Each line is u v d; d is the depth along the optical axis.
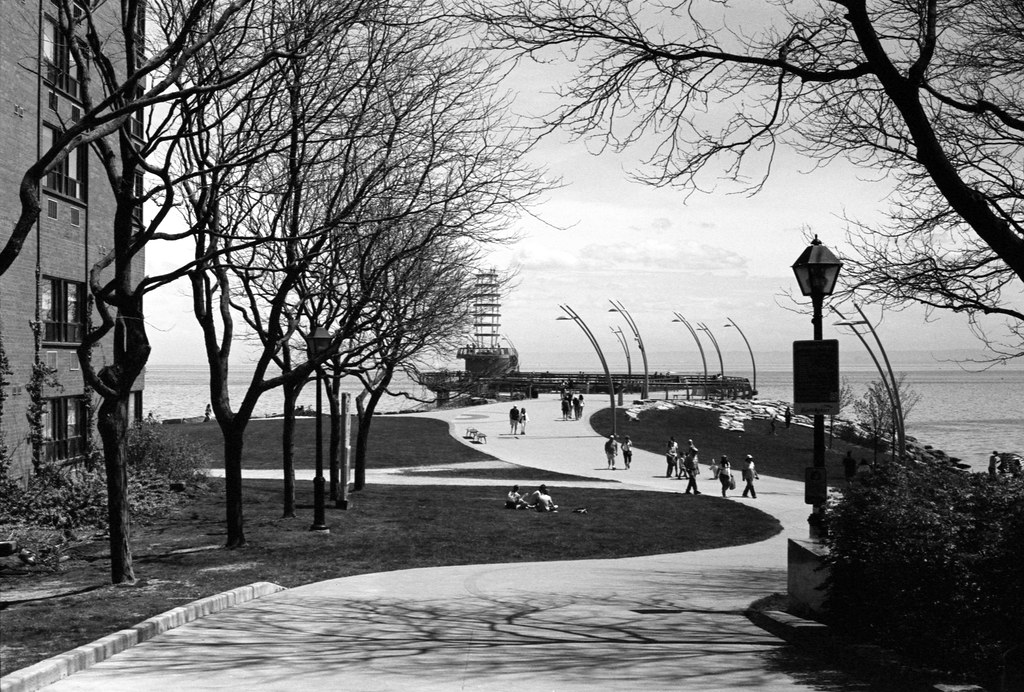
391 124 19.28
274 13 15.51
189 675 8.90
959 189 9.70
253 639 10.88
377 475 43.78
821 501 12.38
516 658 9.66
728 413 84.06
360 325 20.98
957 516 9.12
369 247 21.19
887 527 9.46
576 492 37.78
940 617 8.49
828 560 10.33
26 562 17.67
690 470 39.12
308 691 8.15
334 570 17.84
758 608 12.62
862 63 9.84
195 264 14.94
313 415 74.25
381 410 98.12
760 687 8.24
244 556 18.91
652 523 28.95
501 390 117.06
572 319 68.25
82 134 13.51
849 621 10.06
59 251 29.92
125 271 14.73
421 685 8.38
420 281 28.86
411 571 18.08
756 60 10.31
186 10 17.17
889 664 8.50
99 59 15.60
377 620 12.29
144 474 28.67
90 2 15.66
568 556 21.84
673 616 12.62
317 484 23.23
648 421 74.81
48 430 29.47
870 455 66.81
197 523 24.00
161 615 11.73
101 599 13.35
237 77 13.06
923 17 10.45
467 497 34.22
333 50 18.73
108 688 8.39
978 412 145.12
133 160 14.76
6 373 25.03
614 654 9.88
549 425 69.00
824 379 12.43
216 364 19.88
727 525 29.64
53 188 29.55
